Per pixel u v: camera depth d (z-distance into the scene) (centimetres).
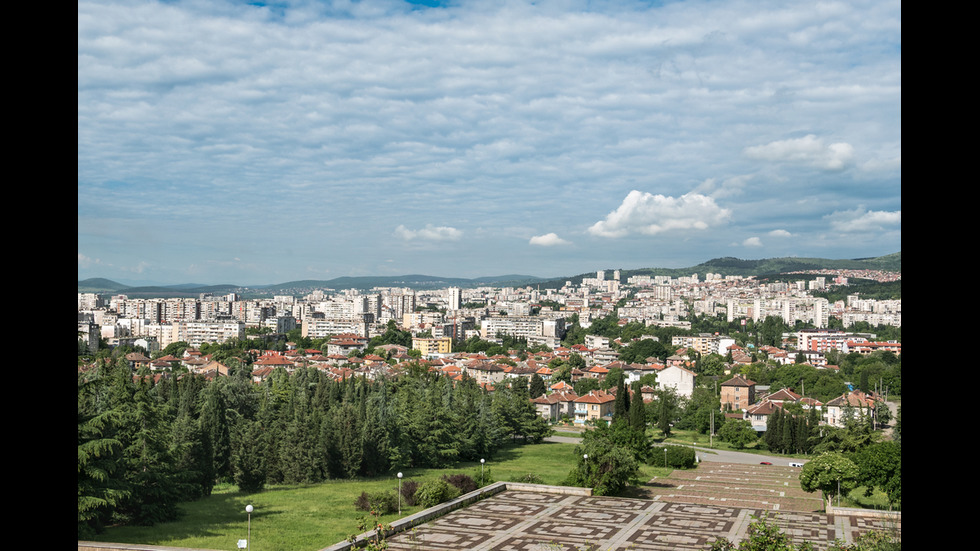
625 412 12838
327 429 9075
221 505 7356
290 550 5525
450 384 13912
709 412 14500
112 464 5691
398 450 9869
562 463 10988
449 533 5809
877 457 6944
